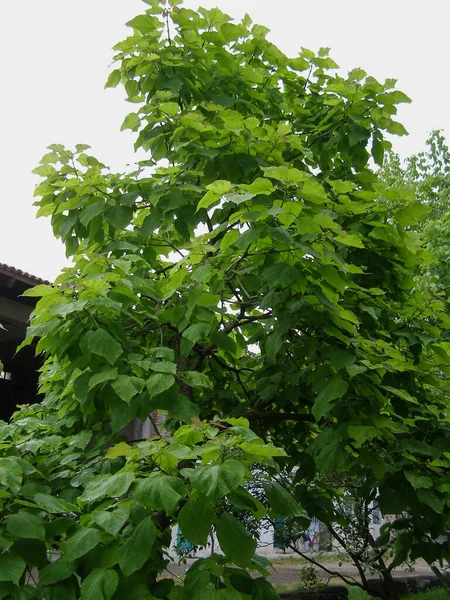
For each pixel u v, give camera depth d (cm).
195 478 258
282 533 774
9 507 294
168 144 477
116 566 292
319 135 518
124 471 286
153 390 327
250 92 524
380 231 438
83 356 355
